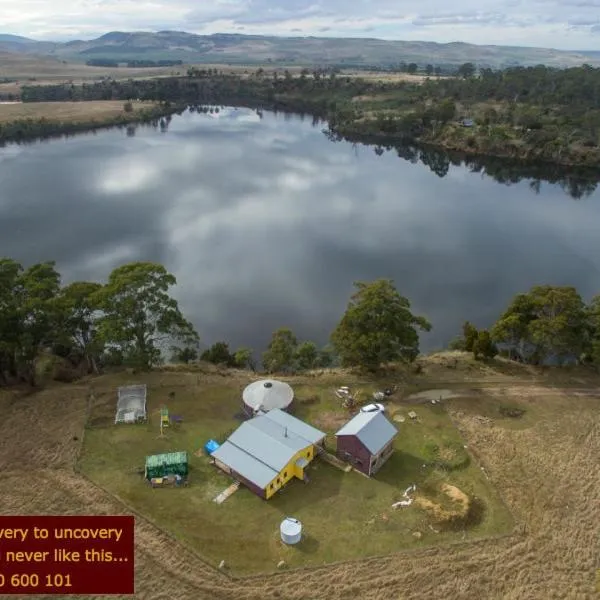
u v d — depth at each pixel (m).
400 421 54.84
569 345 60.66
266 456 46.50
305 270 108.00
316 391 60.00
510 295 99.94
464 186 173.00
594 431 53.94
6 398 56.41
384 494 45.56
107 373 63.41
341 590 37.28
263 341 82.25
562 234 132.00
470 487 46.47
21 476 46.03
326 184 170.50
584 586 38.00
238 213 140.75
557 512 44.03
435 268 110.94
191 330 63.44
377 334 58.31
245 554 39.69
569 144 192.88
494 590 37.69
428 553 40.12
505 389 60.97
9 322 54.25
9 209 137.88
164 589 37.09
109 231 125.38
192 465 48.12
